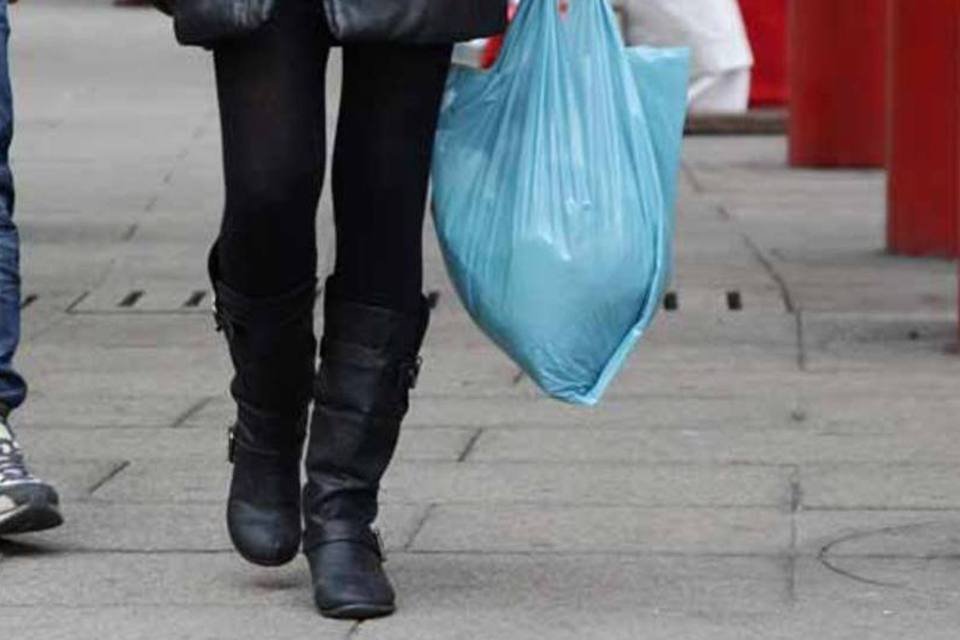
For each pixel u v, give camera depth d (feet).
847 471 49.47
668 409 56.54
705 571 41.50
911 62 82.58
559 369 38.34
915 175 82.99
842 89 110.73
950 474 49.19
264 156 36.55
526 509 46.11
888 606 39.29
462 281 38.73
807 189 104.17
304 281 38.11
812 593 40.06
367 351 38.40
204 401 58.44
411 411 56.29
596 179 38.11
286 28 36.35
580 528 44.62
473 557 42.52
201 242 86.74
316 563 38.81
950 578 41.01
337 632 37.86
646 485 48.24
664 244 38.45
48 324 70.59
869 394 58.59
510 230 38.19
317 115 36.91
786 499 46.96
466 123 38.78
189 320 71.36
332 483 38.78
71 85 143.33
